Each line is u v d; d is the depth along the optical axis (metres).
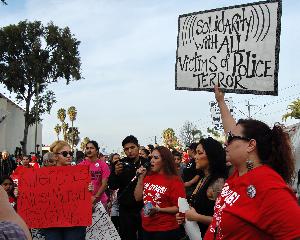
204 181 4.90
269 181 2.80
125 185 7.55
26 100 52.78
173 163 5.99
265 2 5.13
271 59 5.06
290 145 3.06
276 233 2.73
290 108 36.84
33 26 52.66
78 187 6.82
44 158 7.93
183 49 5.69
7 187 7.12
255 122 3.08
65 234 6.83
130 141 7.66
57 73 53.06
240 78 5.23
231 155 3.09
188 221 4.65
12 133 51.59
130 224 7.43
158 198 5.90
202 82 5.49
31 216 6.74
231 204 2.93
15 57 53.22
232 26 5.32
